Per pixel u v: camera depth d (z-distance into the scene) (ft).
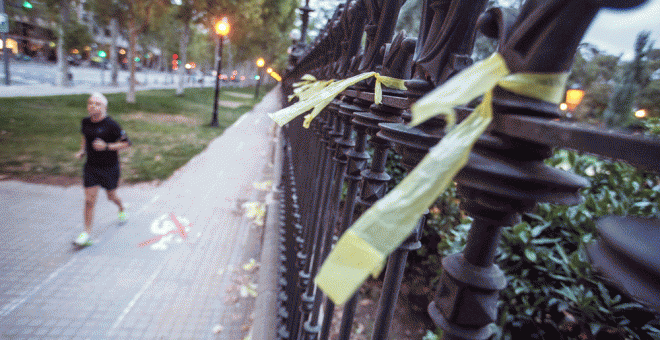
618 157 0.83
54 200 20.35
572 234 7.31
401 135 2.05
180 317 12.17
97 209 19.94
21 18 123.34
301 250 7.68
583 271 6.47
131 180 25.44
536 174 1.27
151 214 20.15
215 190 25.59
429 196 1.07
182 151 36.19
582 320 6.63
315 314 5.80
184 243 17.25
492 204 1.40
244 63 175.63
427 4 2.03
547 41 1.16
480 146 1.43
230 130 54.24
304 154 9.71
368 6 3.51
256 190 26.61
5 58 72.90
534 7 1.20
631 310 5.92
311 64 9.64
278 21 117.39
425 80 2.02
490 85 1.19
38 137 33.30
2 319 11.19
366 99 3.53
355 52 4.40
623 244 0.86
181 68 95.71
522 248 7.61
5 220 17.30
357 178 4.03
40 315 11.56
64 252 15.25
